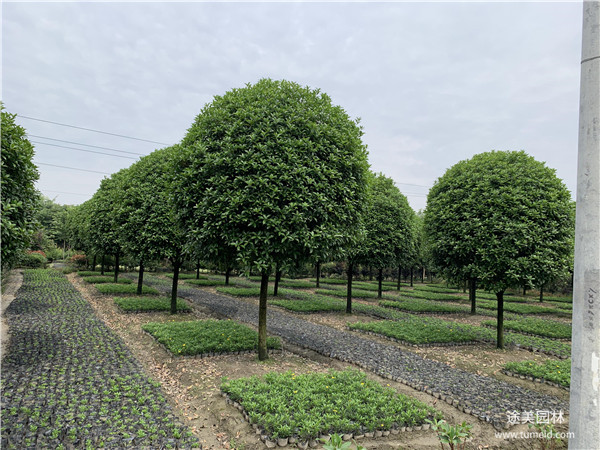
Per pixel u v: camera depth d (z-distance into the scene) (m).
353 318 12.84
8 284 16.84
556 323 12.92
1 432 4.07
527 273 7.90
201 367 6.85
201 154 6.83
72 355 6.91
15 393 5.07
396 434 4.62
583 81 2.17
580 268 2.10
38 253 30.30
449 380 6.63
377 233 13.34
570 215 8.43
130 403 5.05
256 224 6.16
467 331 10.95
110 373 6.15
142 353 7.76
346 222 7.21
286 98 7.12
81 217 22.34
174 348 7.45
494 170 8.77
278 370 6.89
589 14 2.17
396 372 6.96
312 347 8.58
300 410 4.74
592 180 2.08
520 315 15.82
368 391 5.48
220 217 6.24
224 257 6.94
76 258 30.11
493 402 5.68
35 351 7.02
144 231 11.03
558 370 7.17
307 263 7.28
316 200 6.41
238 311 13.30
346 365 7.46
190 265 32.38
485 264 8.39
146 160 12.50
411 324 11.22
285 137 6.61
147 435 4.24
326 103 7.46
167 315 11.67
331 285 26.02
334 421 4.49
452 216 9.02
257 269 6.17
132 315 11.46
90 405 4.89
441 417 4.98
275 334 9.95
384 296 20.23
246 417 4.75
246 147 6.51
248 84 7.55
